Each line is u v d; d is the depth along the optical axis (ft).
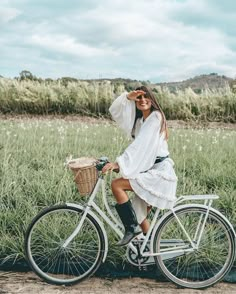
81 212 14.90
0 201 20.63
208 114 58.08
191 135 37.55
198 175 25.30
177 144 33.86
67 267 16.34
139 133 14.48
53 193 21.35
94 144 33.83
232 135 41.27
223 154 30.81
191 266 16.35
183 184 23.21
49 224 17.47
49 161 27.61
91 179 14.37
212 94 59.31
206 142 35.86
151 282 15.44
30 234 14.78
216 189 22.74
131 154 14.25
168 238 16.81
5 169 24.50
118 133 40.29
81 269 16.29
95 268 15.08
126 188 14.44
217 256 16.40
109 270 16.29
